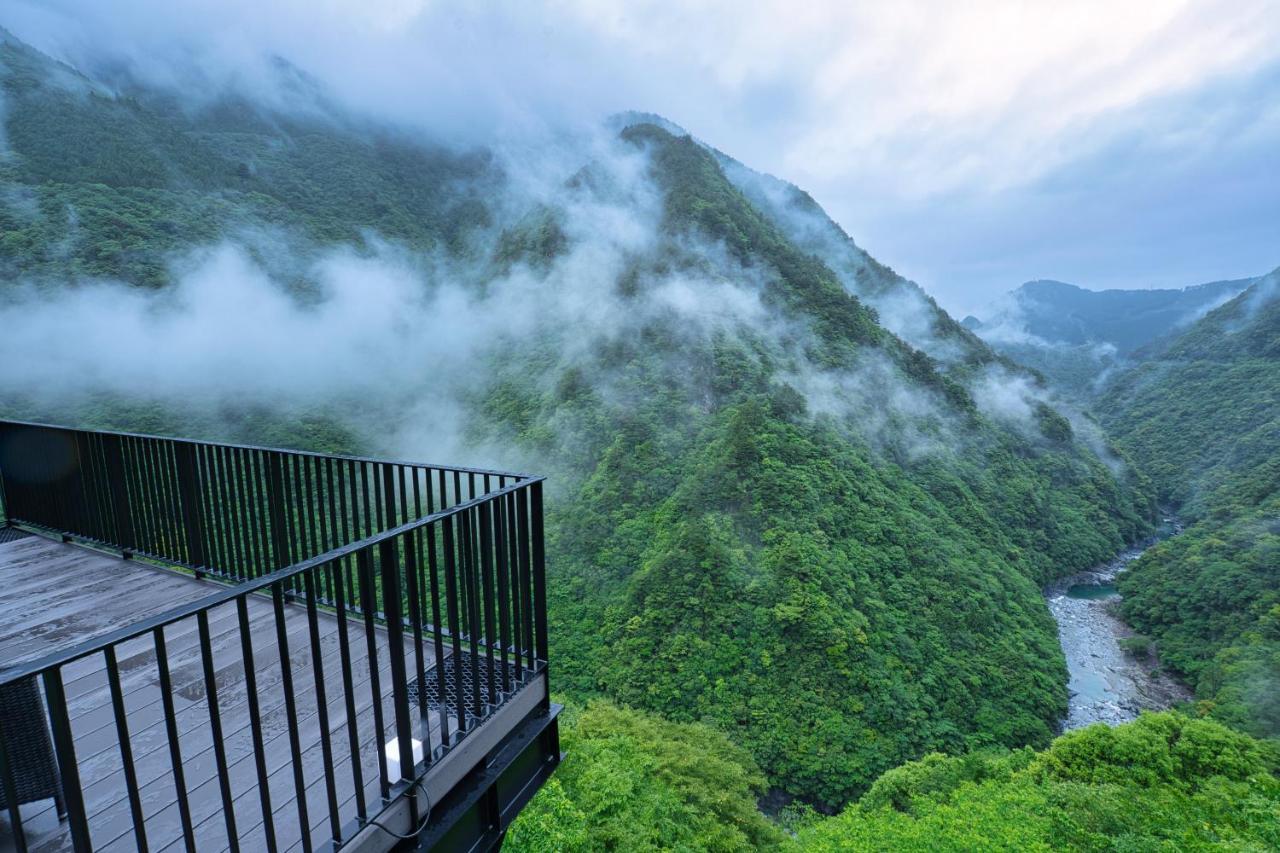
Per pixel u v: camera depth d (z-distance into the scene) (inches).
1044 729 1489.9
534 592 110.7
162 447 152.3
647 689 1545.3
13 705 64.7
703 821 733.3
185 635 122.2
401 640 75.5
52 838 69.8
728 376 2984.7
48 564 161.5
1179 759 874.1
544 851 338.0
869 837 786.8
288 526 137.1
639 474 2448.3
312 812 74.9
